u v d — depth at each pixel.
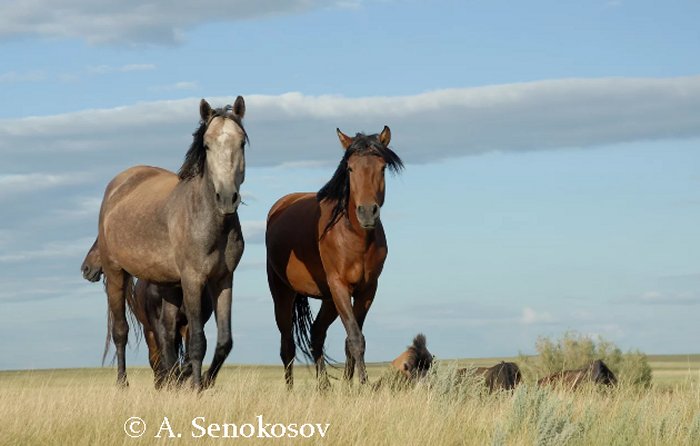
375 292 13.90
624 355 30.12
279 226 15.20
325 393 11.50
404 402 9.61
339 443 8.05
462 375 10.71
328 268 13.54
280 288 15.53
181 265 12.71
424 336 12.45
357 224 13.15
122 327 15.02
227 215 12.34
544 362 29.20
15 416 8.80
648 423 8.56
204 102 12.23
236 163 11.93
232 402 9.74
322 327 15.33
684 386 10.68
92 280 16.45
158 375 15.30
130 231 13.91
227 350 12.59
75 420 8.64
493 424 8.58
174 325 14.28
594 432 8.37
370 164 12.69
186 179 12.82
